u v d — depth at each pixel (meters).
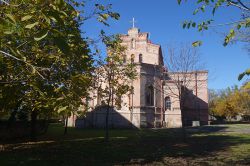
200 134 31.00
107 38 15.34
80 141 23.25
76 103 5.53
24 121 26.80
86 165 12.95
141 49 55.91
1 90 8.57
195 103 55.28
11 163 13.15
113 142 22.36
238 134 30.58
